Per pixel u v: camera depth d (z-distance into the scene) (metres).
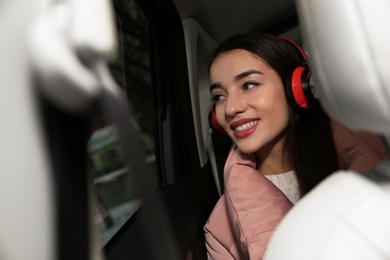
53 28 0.18
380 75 0.28
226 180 0.98
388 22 0.27
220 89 1.00
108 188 0.98
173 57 1.46
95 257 0.21
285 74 0.95
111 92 0.19
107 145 0.96
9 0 0.18
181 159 1.46
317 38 0.31
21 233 0.18
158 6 1.30
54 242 0.19
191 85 1.52
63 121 0.19
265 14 1.69
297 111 0.95
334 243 0.32
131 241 0.85
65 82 0.18
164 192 1.22
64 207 0.19
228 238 0.97
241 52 0.94
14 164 0.17
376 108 0.29
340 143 1.00
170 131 1.43
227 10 1.53
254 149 0.97
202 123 1.63
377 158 0.90
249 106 0.94
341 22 0.28
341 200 0.35
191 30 1.48
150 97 1.39
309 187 1.04
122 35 1.17
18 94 0.18
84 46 0.18
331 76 0.31
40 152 0.18
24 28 0.18
